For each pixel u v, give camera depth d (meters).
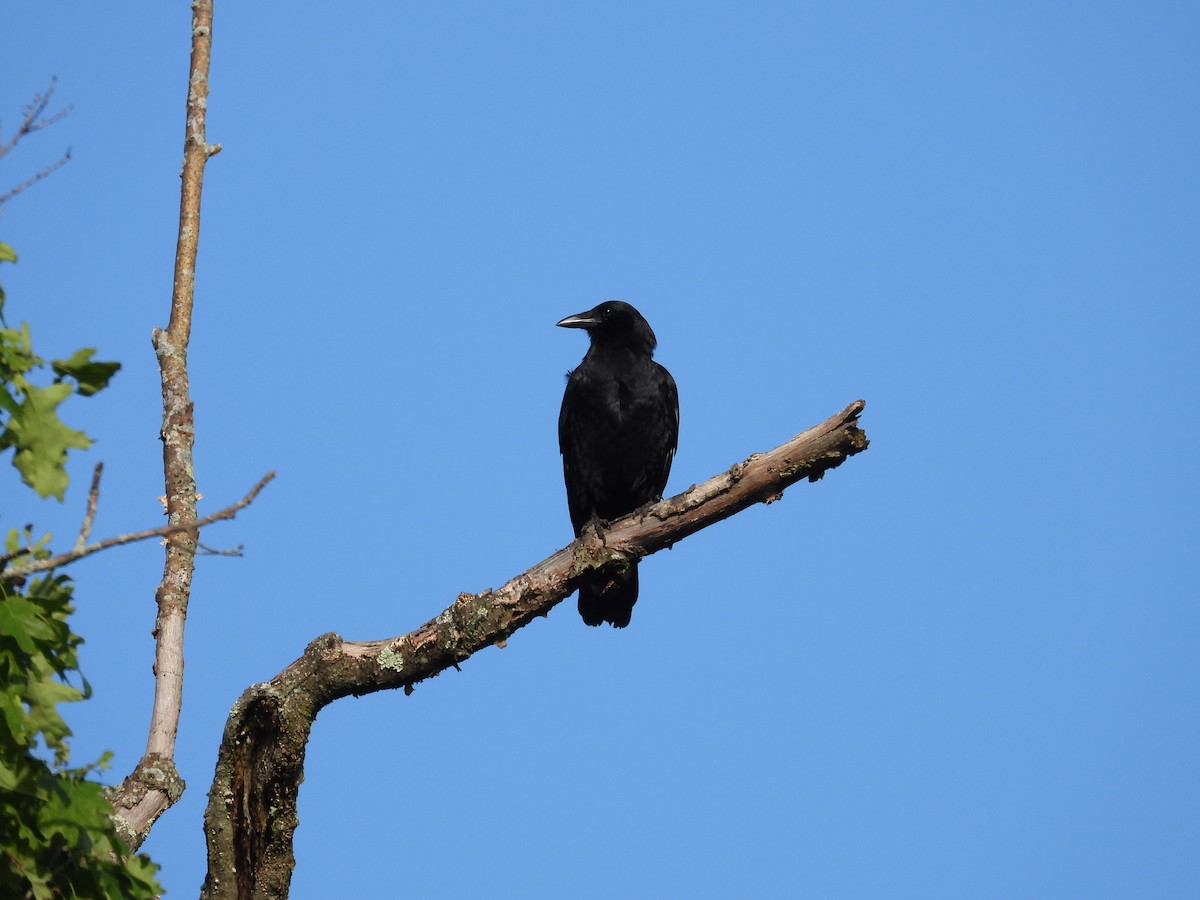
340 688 10.91
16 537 7.55
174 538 10.87
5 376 7.43
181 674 10.49
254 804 10.63
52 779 7.73
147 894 8.11
